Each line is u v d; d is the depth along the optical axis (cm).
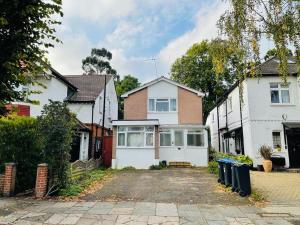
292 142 1925
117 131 2092
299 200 916
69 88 2417
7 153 1077
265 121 1909
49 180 987
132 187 1173
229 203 870
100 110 2566
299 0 828
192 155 2156
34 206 821
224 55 984
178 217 709
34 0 532
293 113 1903
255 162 1859
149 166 2017
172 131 2205
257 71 967
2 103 550
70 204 851
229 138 2558
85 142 2198
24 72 600
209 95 3725
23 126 1122
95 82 2795
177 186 1195
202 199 929
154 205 841
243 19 879
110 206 825
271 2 848
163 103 2297
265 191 1073
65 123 1041
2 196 963
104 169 1989
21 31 531
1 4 489
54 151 1007
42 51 594
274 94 1961
